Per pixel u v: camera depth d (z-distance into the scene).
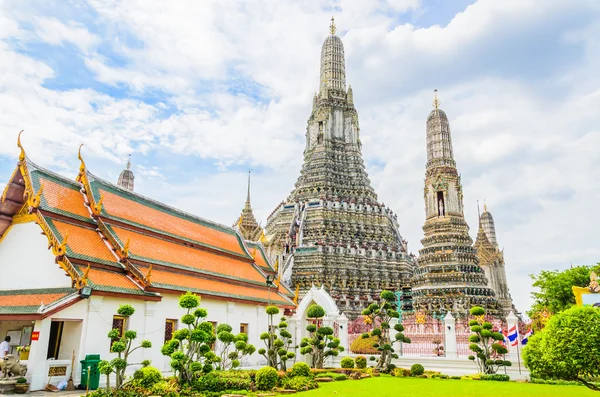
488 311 58.09
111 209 30.77
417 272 66.88
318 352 33.97
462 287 59.56
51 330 23.75
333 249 71.94
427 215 70.44
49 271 24.44
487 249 107.19
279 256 70.88
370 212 81.31
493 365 32.22
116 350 19.91
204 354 23.58
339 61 97.38
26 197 25.95
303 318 42.75
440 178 69.62
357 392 22.81
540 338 21.92
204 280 34.31
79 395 20.53
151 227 33.66
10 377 20.77
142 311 26.95
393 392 22.86
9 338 25.31
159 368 27.45
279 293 44.09
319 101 93.50
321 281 67.81
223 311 34.12
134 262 28.48
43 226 24.91
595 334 19.41
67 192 28.70
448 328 37.62
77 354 22.86
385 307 35.56
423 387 25.03
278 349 30.80
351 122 92.44
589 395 22.44
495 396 21.92
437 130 72.81
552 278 48.53
